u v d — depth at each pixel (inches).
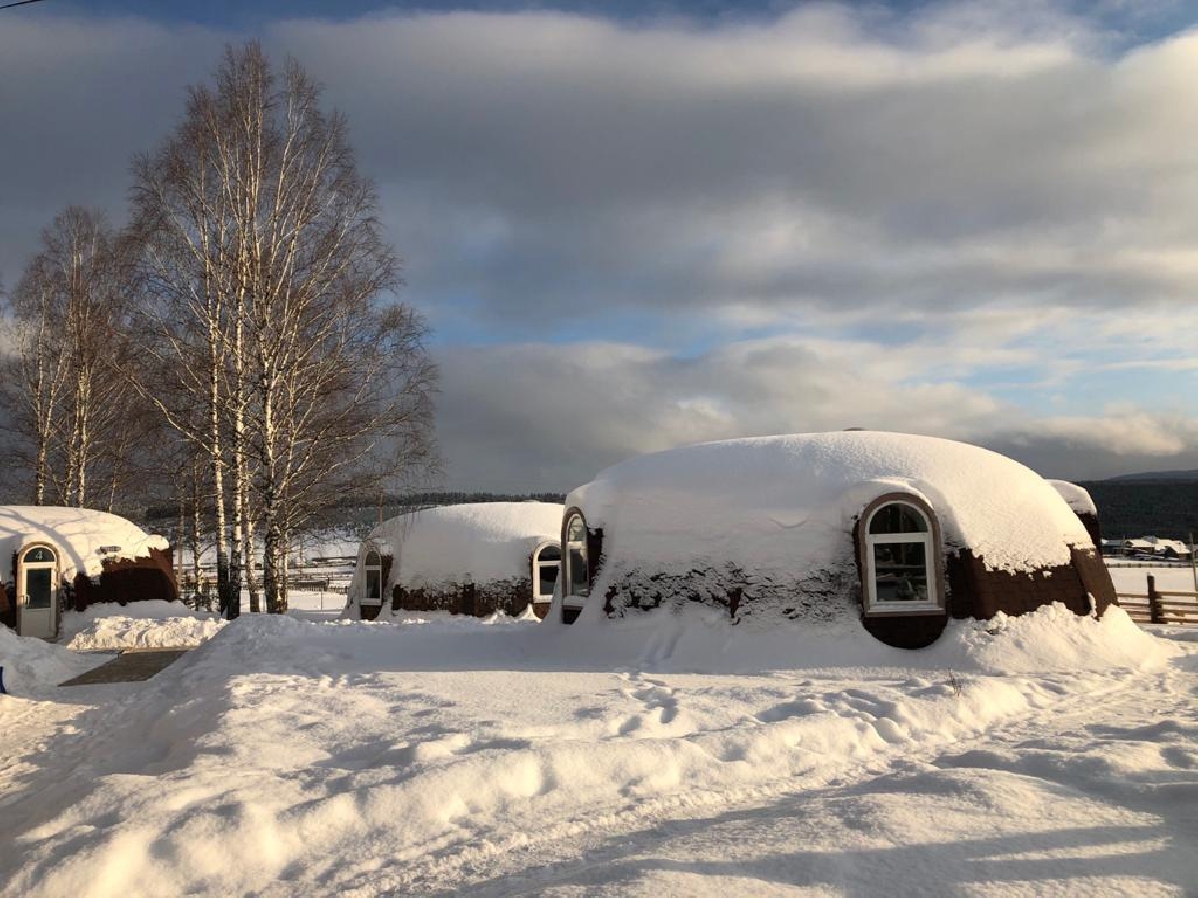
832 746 293.0
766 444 569.0
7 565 888.3
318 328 861.8
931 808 205.2
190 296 834.2
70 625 908.0
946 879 165.8
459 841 208.1
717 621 505.4
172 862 191.8
